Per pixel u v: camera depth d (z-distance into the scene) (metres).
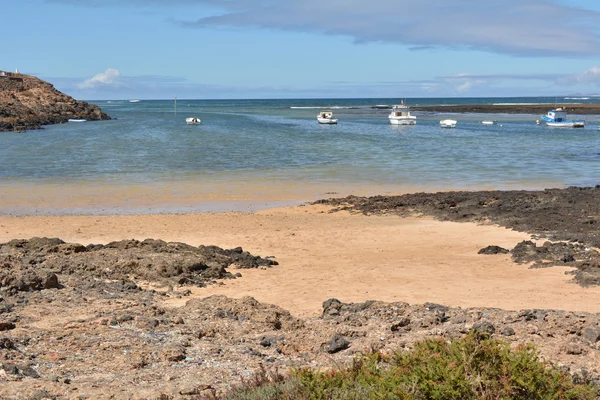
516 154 52.38
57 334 9.91
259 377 7.43
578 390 6.14
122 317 11.05
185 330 10.52
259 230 23.23
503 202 27.56
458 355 6.17
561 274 16.36
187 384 7.81
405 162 46.53
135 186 35.34
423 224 24.27
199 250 18.23
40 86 113.25
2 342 9.06
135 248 17.88
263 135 72.94
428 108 161.12
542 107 153.12
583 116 122.38
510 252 19.05
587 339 9.73
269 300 13.62
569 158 49.50
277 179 38.06
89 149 55.91
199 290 14.48
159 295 13.64
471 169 42.72
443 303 13.38
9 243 18.06
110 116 131.50
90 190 33.94
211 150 54.78
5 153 52.56
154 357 9.02
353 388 6.12
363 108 183.12
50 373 8.26
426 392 5.90
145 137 70.38
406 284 15.28
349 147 57.72
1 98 105.00
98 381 7.99
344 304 12.49
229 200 31.14
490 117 120.31
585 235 21.06
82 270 15.32
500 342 6.37
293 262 18.05
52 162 46.19
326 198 31.72
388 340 9.78
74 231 22.89
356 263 17.80
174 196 32.22
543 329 10.16
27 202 30.38
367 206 28.11
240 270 16.86
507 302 13.53
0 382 7.63
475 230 22.88
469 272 16.67
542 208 25.75
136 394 7.39
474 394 5.86
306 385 6.29
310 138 68.19
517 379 5.88
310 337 10.17
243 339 10.18
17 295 12.60
